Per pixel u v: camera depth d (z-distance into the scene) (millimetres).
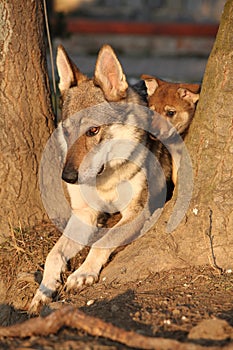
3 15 10805
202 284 8602
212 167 9203
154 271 9250
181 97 12828
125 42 42625
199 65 37438
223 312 7574
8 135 11164
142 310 7859
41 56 11398
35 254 10836
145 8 54812
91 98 10406
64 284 10008
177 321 7395
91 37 42188
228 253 9031
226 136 9086
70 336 6801
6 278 10773
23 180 11352
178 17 54438
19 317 10125
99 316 7852
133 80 25938
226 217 9062
